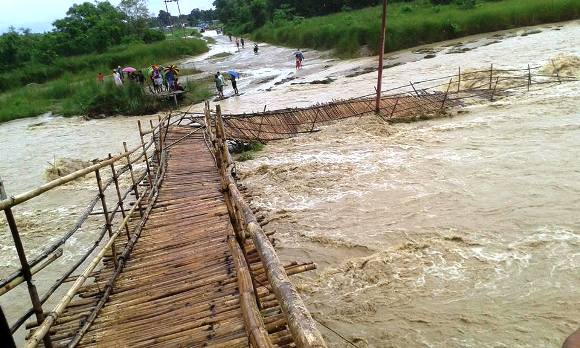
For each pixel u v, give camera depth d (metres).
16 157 17.19
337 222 8.22
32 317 6.56
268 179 10.80
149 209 7.21
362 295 6.09
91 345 3.88
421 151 11.29
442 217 7.81
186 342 3.69
